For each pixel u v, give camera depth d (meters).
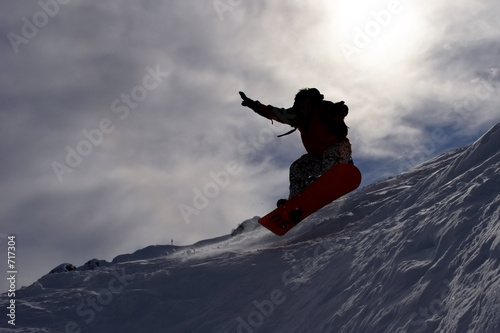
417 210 3.95
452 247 2.79
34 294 5.74
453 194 3.56
